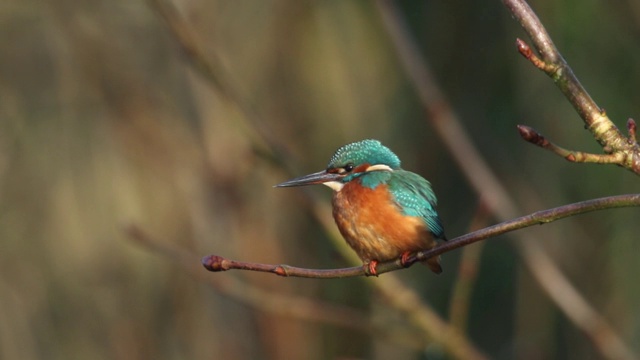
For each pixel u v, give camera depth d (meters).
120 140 12.08
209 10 11.50
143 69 12.09
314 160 12.55
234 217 11.38
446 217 12.92
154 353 12.24
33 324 12.70
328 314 9.80
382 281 9.45
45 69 12.66
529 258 9.80
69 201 12.55
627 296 11.27
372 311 11.29
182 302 12.16
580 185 11.80
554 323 12.02
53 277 12.69
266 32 12.41
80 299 12.65
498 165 12.38
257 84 12.38
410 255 6.22
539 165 12.12
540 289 11.83
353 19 12.73
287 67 12.51
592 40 11.51
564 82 4.76
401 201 6.74
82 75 12.44
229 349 11.61
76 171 12.54
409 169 12.85
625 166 4.62
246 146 11.08
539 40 4.81
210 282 9.50
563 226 11.80
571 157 4.56
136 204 12.05
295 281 12.39
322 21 12.62
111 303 12.46
